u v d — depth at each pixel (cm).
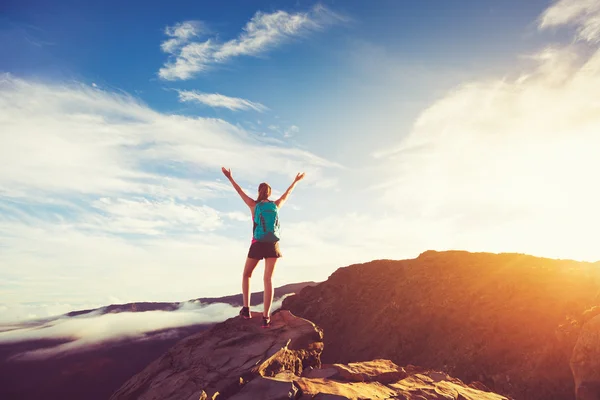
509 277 2453
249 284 717
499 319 2133
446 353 2180
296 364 679
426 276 3019
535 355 1772
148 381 617
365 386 643
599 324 1038
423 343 2438
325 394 566
